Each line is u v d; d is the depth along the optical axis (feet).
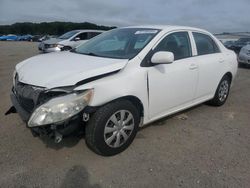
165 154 11.93
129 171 10.57
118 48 13.61
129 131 12.07
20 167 10.52
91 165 10.86
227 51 18.75
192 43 15.47
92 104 10.43
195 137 13.78
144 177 10.23
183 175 10.44
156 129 14.52
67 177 10.07
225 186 9.90
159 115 13.62
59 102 9.75
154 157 11.64
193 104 15.97
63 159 11.18
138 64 12.13
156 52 12.84
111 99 10.91
